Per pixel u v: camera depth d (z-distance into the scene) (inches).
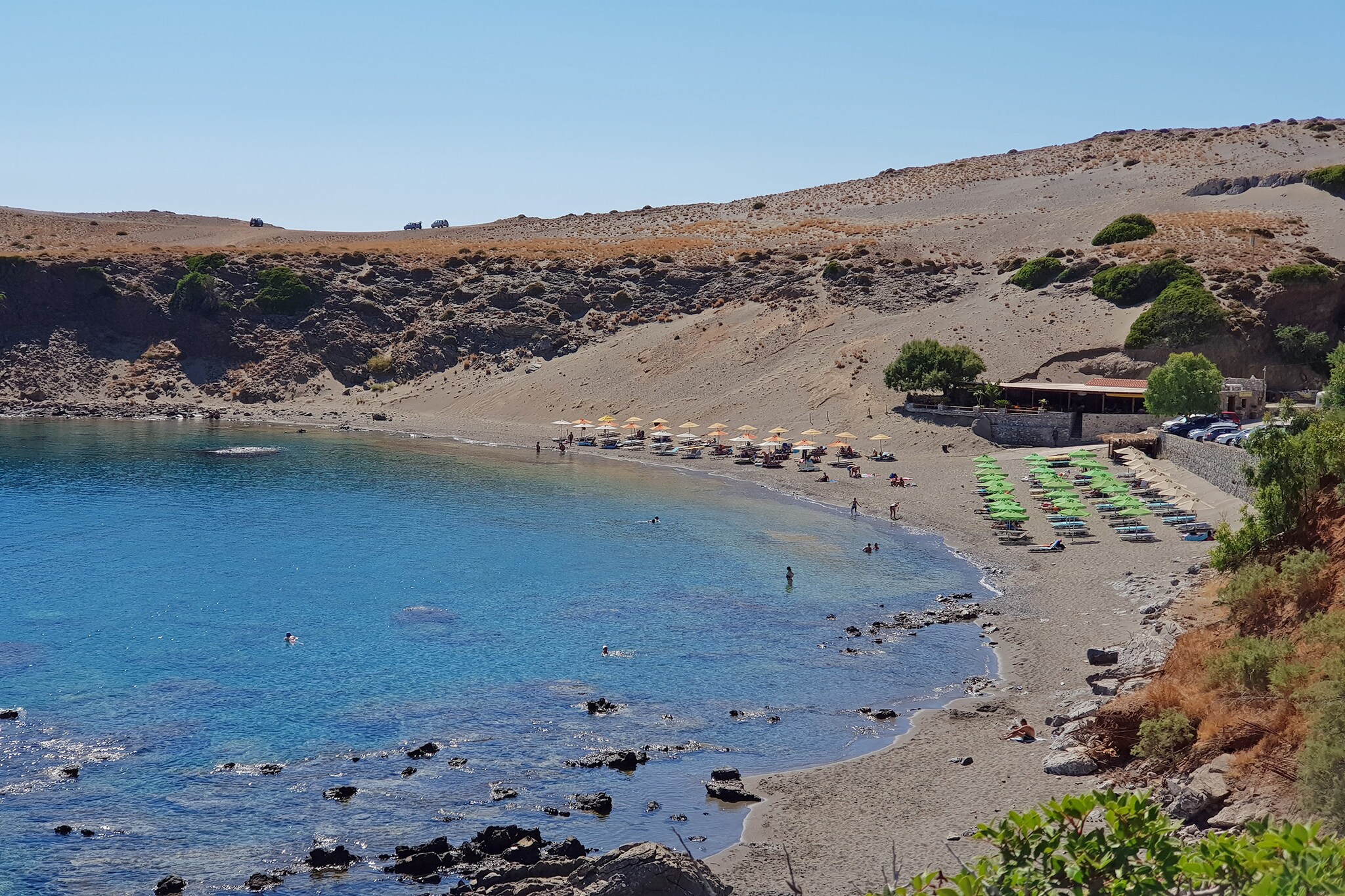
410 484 4153.5
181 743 1761.8
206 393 6678.2
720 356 5959.6
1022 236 7052.2
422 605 2549.2
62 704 1905.8
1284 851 732.0
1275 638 1702.8
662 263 7229.3
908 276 6456.7
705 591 2716.5
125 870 1379.2
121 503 3663.9
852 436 4734.3
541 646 2283.5
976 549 3152.1
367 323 7091.5
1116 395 4517.7
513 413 5989.2
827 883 1325.0
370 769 1689.2
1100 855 800.3
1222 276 5418.3
